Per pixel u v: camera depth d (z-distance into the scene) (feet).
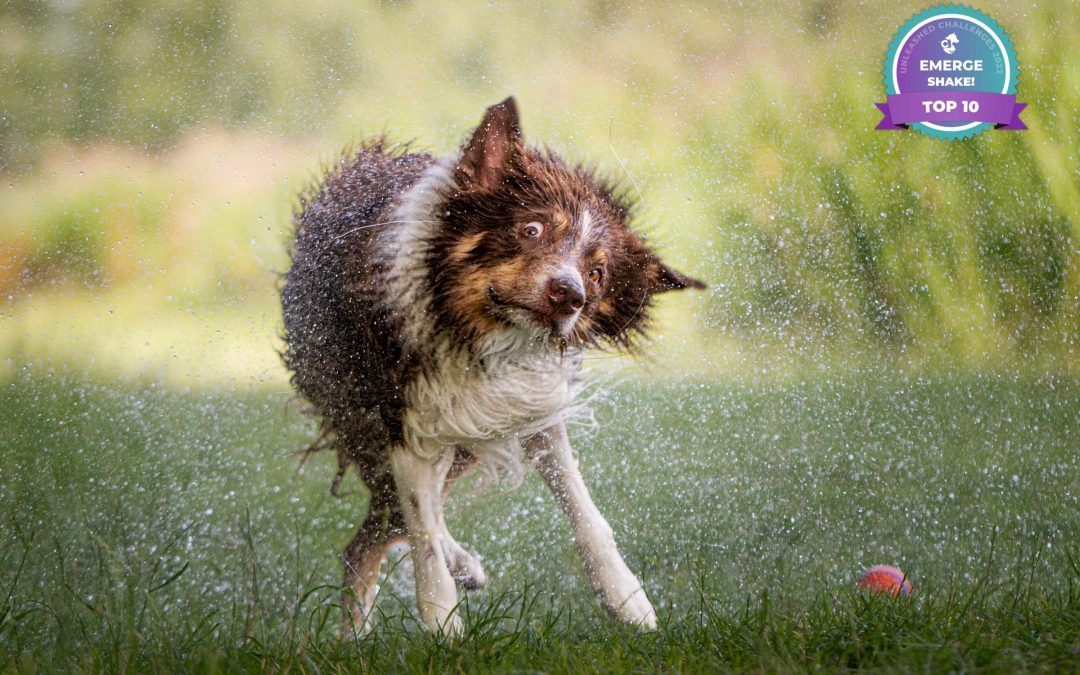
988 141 60.95
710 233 58.75
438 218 21.84
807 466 33.50
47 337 54.95
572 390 24.20
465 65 67.05
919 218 59.57
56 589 20.42
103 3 70.64
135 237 63.82
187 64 69.31
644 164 60.90
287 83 67.82
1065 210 59.31
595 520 22.59
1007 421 39.99
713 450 34.78
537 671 15.88
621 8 69.46
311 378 25.61
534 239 21.56
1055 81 62.69
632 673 15.72
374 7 67.15
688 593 23.00
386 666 16.65
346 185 25.59
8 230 64.44
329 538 26.55
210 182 65.00
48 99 69.67
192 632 17.92
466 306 21.71
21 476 29.48
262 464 32.32
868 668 15.52
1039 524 27.66
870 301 56.80
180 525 26.63
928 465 33.83
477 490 26.00
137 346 53.31
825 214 59.57
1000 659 14.94
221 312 59.62
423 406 22.30
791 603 19.45
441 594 21.86
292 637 17.66
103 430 35.45
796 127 63.16
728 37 67.26
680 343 51.96
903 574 21.49
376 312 22.38
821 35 67.10
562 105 64.23
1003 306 57.11
